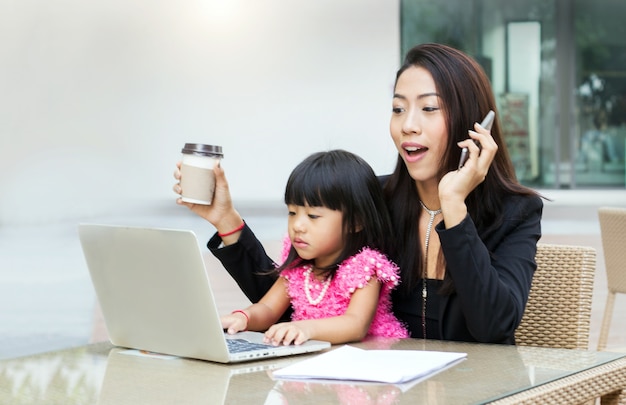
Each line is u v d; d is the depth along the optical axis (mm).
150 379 1206
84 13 12125
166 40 12211
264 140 12359
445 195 1482
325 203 1548
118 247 1367
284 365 1291
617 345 4039
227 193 1686
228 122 12320
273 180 12383
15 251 7445
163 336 1366
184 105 12281
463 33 12328
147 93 12242
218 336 1272
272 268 1762
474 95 1583
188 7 12188
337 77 12273
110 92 12219
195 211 1698
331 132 12320
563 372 1218
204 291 1257
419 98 1576
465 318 1525
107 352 1429
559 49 12445
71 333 4336
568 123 12547
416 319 1651
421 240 1658
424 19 12281
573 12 12414
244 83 12281
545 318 1790
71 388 1157
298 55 12258
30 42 12086
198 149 1644
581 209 11141
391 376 1146
